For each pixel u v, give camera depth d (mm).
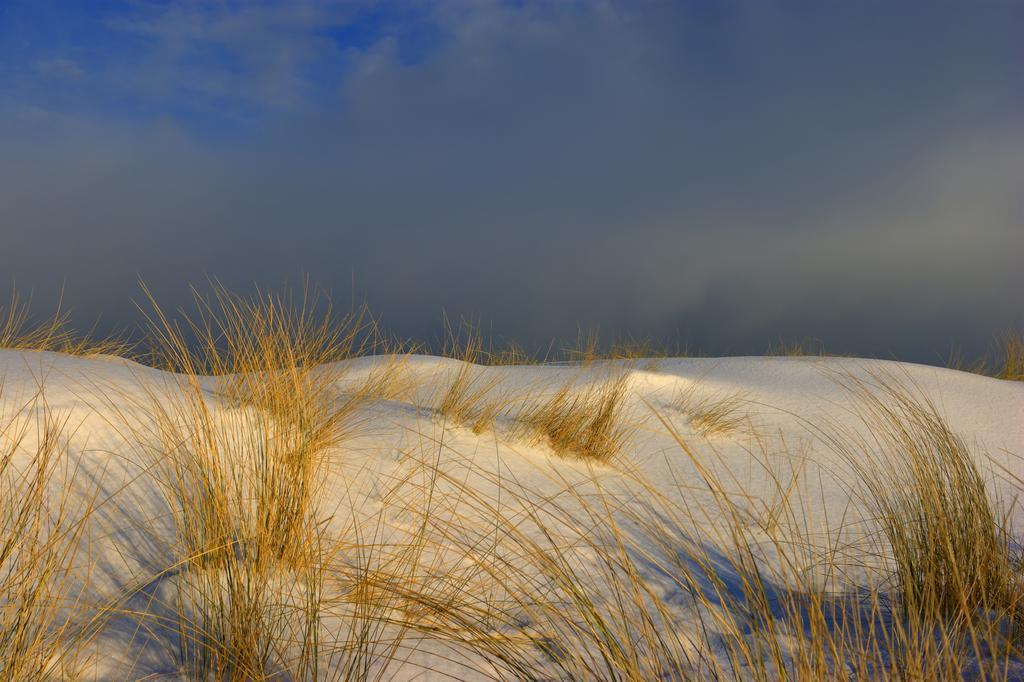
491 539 2650
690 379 6715
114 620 1833
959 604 2107
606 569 2621
